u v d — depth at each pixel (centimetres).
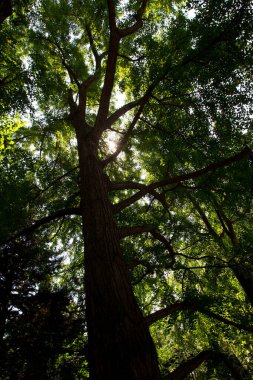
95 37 1343
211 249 928
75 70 1262
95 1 1197
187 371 469
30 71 864
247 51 722
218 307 687
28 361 469
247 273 755
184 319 767
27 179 923
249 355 1032
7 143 844
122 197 1138
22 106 820
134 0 1144
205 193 917
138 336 333
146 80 925
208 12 709
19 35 1099
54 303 565
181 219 935
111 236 475
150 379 292
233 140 855
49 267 655
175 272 868
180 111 922
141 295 987
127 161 1206
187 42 814
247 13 683
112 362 306
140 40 920
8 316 518
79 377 529
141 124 1007
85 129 888
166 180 691
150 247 798
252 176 788
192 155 901
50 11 1202
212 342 779
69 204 867
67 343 554
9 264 567
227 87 785
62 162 1180
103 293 377
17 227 741
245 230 995
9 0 523
